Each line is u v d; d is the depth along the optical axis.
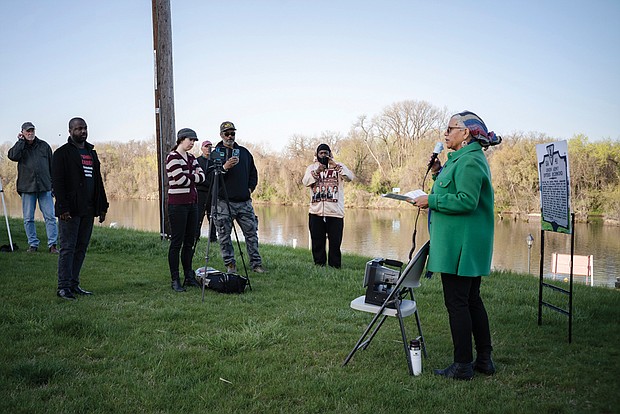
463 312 4.07
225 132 7.85
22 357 4.39
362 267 9.23
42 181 9.27
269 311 5.95
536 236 34.25
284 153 54.25
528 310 6.12
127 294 6.61
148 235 11.85
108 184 58.81
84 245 6.56
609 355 4.68
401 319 4.20
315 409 3.58
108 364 4.30
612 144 42.03
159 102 10.97
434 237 4.07
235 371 4.14
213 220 7.86
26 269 7.72
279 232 34.22
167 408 3.57
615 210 39.00
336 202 8.90
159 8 10.97
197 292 6.79
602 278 23.84
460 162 3.99
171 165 6.83
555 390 3.92
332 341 4.96
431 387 3.95
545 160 5.36
